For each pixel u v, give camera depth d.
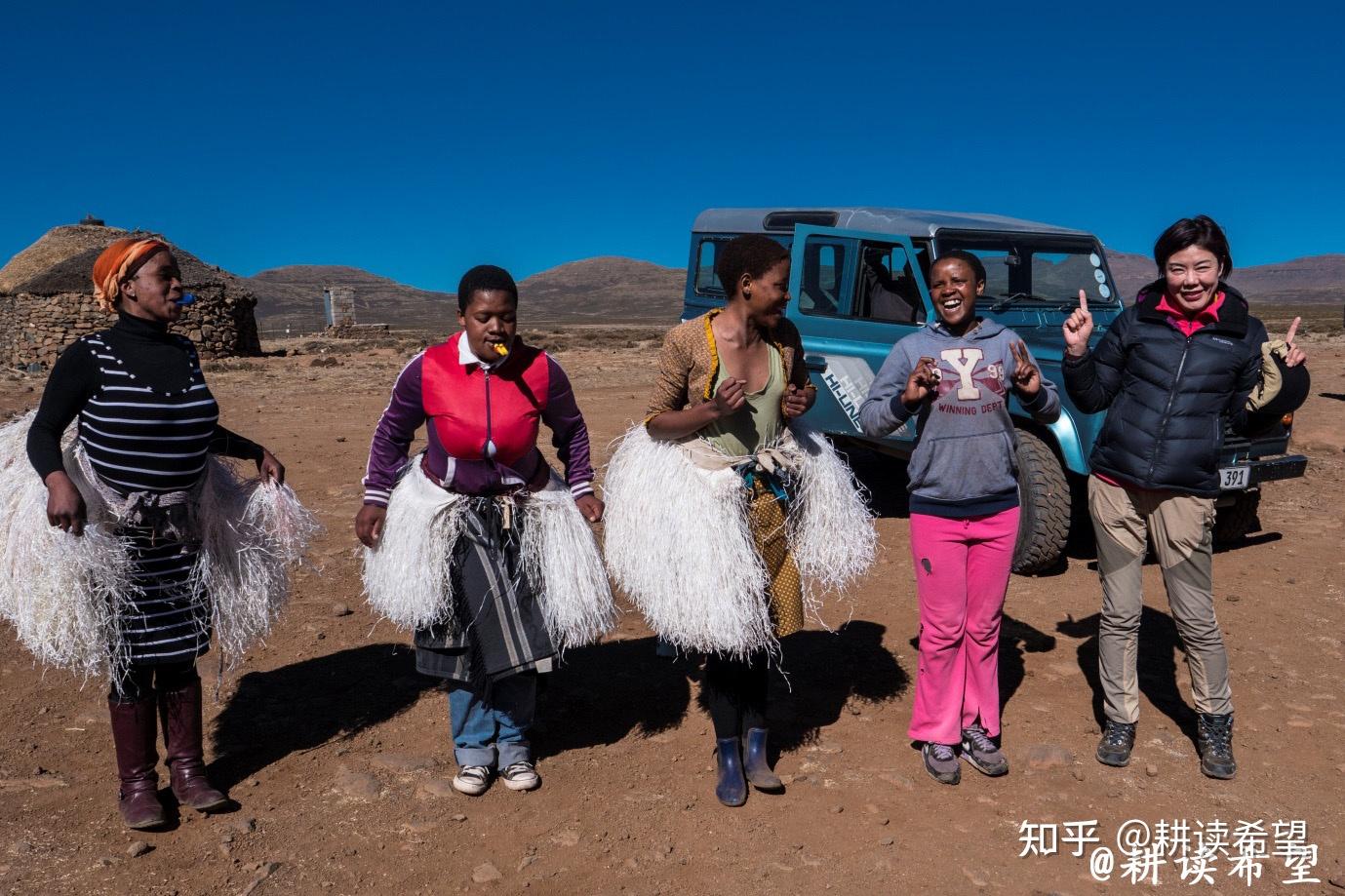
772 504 3.75
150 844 3.48
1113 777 4.04
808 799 3.86
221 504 3.76
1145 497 3.91
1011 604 6.05
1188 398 3.75
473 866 3.41
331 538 7.19
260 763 4.07
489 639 3.67
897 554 7.06
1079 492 7.12
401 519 3.70
